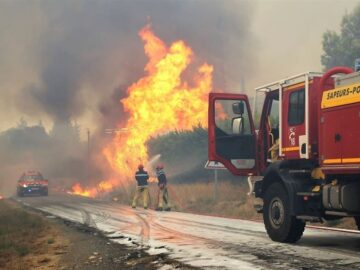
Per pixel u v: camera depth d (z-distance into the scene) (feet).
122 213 53.52
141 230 36.78
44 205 68.95
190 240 30.58
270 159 31.83
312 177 28.07
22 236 36.01
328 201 26.05
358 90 24.11
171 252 26.09
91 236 34.09
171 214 52.13
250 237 31.78
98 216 49.65
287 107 29.86
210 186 69.56
